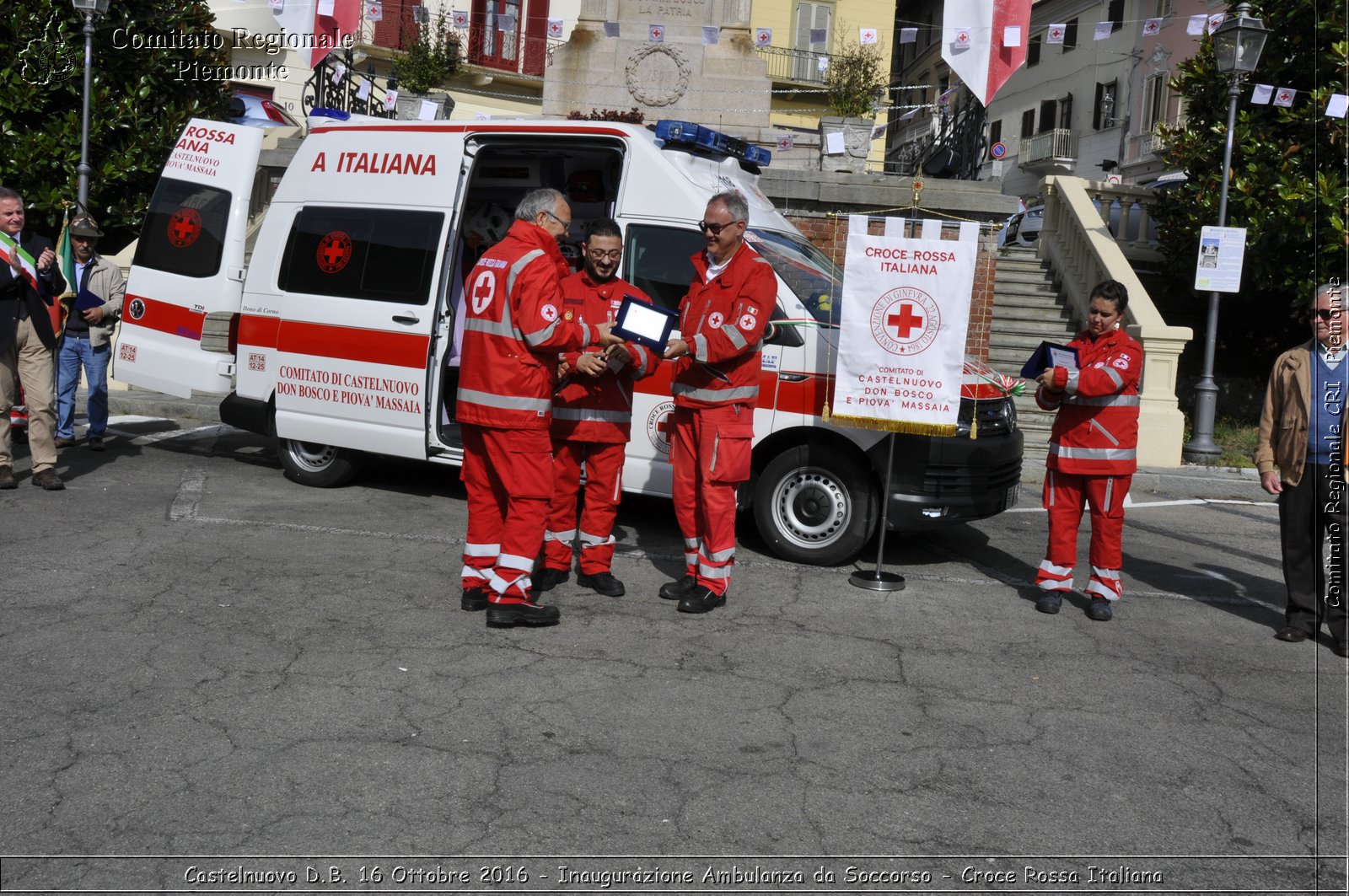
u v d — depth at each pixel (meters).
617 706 4.50
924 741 4.35
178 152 8.91
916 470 6.59
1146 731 4.59
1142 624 6.16
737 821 3.63
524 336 5.13
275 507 7.65
